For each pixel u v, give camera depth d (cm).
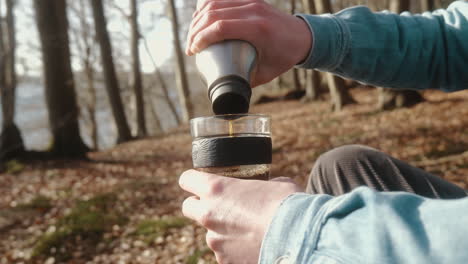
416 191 120
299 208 49
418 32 118
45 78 956
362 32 111
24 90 1908
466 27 116
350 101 1191
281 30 100
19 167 855
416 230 38
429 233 37
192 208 63
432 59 120
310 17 108
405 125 805
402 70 119
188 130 1438
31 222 525
